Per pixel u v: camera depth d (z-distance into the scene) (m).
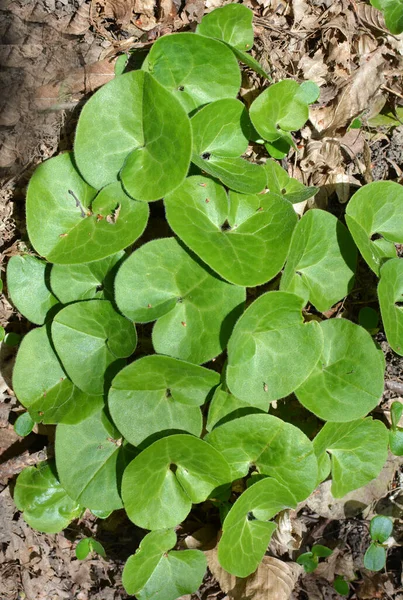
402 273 0.69
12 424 0.72
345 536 0.73
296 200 0.69
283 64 0.74
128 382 0.67
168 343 0.67
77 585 0.72
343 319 0.69
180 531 0.72
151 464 0.67
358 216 0.70
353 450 0.70
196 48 0.68
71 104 0.72
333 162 0.74
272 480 0.66
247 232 0.68
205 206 0.68
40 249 0.69
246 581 0.71
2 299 0.72
